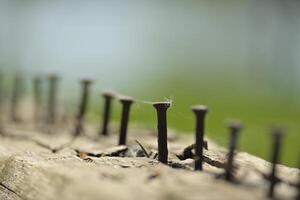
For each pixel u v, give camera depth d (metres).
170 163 0.61
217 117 1.43
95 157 0.63
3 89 1.12
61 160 0.61
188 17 3.98
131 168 0.58
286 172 0.59
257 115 1.56
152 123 0.88
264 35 3.18
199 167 0.58
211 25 3.67
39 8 4.12
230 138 0.55
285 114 1.62
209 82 2.29
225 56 2.91
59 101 1.01
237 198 0.53
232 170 0.56
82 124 0.80
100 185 0.54
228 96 1.93
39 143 0.71
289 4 3.26
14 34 3.40
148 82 2.28
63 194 0.55
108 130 0.77
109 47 3.36
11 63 2.59
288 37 3.06
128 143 0.69
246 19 3.54
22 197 0.58
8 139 0.73
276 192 0.54
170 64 2.79
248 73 2.54
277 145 0.54
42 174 0.58
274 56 2.86
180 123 1.10
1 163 0.62
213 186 0.54
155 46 3.32
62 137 0.76
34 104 1.00
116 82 2.26
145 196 0.53
